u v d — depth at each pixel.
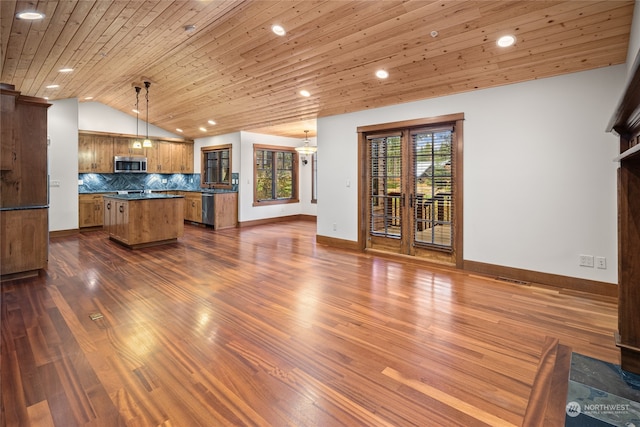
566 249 3.71
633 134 2.15
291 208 9.81
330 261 5.01
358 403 1.83
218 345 2.47
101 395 1.89
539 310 3.11
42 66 4.71
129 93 6.63
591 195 3.54
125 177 8.77
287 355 2.33
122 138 8.27
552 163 3.75
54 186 6.84
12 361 2.24
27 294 3.54
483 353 2.36
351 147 5.77
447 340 2.55
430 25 3.28
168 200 6.22
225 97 6.09
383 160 5.46
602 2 2.66
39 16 3.23
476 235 4.38
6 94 3.92
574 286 3.67
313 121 7.00
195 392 1.92
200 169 9.55
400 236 5.30
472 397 1.88
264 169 9.18
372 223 5.67
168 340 2.54
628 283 2.08
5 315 2.99
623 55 3.20
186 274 4.31
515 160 4.00
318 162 6.33
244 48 4.33
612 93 3.38
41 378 2.05
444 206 4.77
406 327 2.77
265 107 6.26
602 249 3.49
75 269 4.52
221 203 8.18
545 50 3.29
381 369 2.16
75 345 2.46
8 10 3.07
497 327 2.77
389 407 1.80
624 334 2.11
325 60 4.24
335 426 1.66
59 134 6.86
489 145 4.20
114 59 4.73
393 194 5.37
